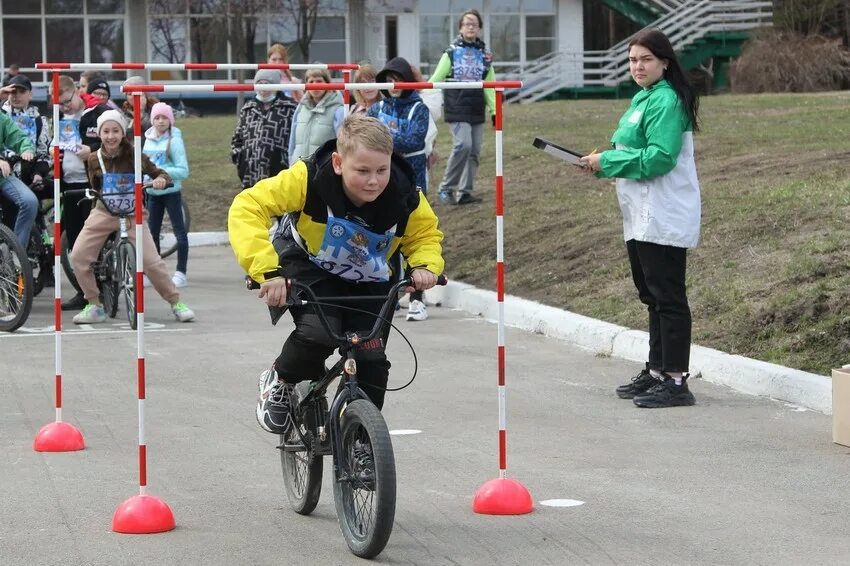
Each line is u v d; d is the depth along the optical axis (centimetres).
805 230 1323
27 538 686
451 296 1555
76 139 1566
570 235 1627
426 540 680
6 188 1452
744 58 4188
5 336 1374
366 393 680
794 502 739
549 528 697
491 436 915
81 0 5059
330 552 663
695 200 995
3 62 5062
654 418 961
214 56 4991
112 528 702
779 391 1008
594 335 1252
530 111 3059
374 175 621
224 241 2272
